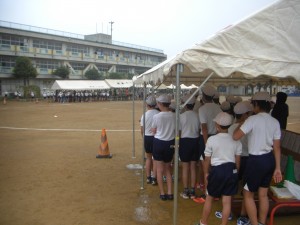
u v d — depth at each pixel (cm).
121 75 6450
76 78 6181
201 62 371
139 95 5391
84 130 1531
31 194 604
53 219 492
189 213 514
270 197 475
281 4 380
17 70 4928
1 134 1389
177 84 403
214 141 412
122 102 4525
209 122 534
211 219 491
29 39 5403
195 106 636
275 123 403
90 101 4741
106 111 2752
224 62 367
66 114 2442
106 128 1611
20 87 4984
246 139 480
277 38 374
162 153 550
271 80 845
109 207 542
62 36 5875
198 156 568
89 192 618
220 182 404
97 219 493
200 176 612
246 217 470
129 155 958
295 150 606
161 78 438
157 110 631
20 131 1490
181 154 563
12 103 4122
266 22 378
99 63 6712
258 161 398
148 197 591
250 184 406
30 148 1064
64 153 983
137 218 497
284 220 484
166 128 541
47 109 3002
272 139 400
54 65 5853
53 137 1308
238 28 377
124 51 7331
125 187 649
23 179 702
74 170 780
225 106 547
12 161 873
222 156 406
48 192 616
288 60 364
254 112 455
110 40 7444
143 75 625
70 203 559
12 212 518
